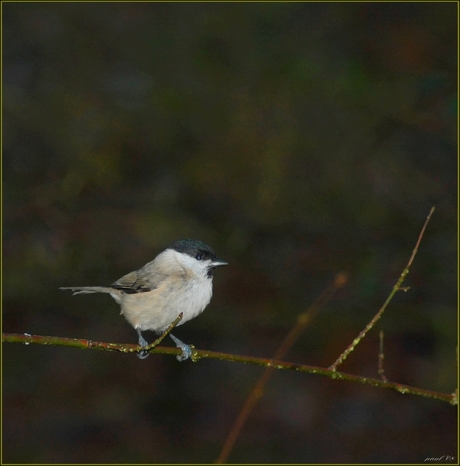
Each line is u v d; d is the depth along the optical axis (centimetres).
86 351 1316
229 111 1386
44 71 1407
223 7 1511
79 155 1309
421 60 1402
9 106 1309
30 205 1266
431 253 1280
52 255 1227
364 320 1261
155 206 1309
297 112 1377
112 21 1495
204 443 1118
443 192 1320
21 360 1277
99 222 1280
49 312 1316
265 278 1321
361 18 1488
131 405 1207
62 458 1053
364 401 1200
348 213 1325
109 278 1257
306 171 1339
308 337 1277
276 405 1210
